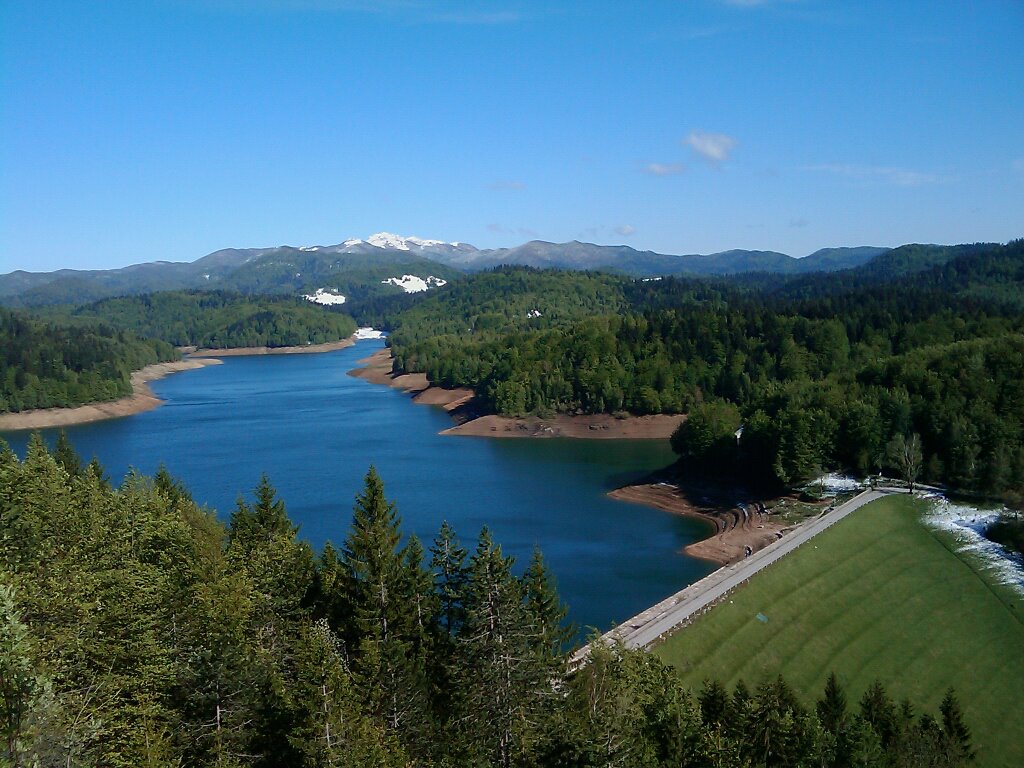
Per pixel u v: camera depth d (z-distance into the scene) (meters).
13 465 65.50
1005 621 85.00
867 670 75.12
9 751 25.67
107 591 39.28
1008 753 64.88
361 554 53.69
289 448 185.75
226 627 40.72
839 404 142.38
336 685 35.94
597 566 105.38
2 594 27.23
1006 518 110.25
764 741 50.09
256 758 37.19
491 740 44.75
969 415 130.62
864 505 117.44
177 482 114.44
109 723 33.19
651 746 41.56
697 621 75.50
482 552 47.28
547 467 167.12
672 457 176.62
